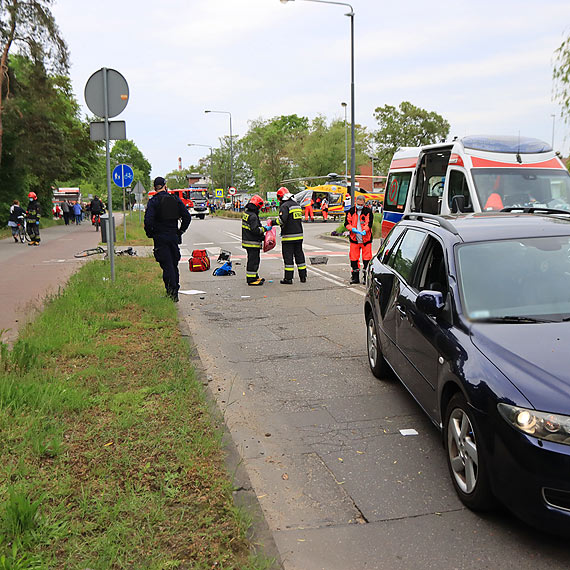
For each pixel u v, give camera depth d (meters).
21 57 35.19
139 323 8.05
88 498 3.47
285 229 12.43
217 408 5.07
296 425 4.85
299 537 3.26
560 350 3.36
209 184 89.81
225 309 9.88
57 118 44.19
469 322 3.82
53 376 5.55
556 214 5.24
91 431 4.44
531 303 3.95
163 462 3.93
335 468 4.08
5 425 4.41
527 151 10.31
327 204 40.44
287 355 7.00
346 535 3.27
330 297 10.88
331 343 7.54
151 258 17.33
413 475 3.96
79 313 8.29
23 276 13.24
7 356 5.79
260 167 74.88
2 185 38.31
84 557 2.92
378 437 4.59
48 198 50.66
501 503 3.26
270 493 3.75
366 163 73.19
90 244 23.08
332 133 71.69
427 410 4.27
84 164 50.69
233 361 6.77
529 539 3.20
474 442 3.40
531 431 2.98
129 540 3.07
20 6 34.00
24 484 3.59
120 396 5.10
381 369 5.92
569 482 2.89
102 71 10.19
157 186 10.13
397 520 3.42
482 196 9.68
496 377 3.25
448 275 4.26
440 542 3.19
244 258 17.84
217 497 3.50
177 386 5.39
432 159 12.07
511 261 4.26
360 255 12.90
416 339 4.47
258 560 2.94
